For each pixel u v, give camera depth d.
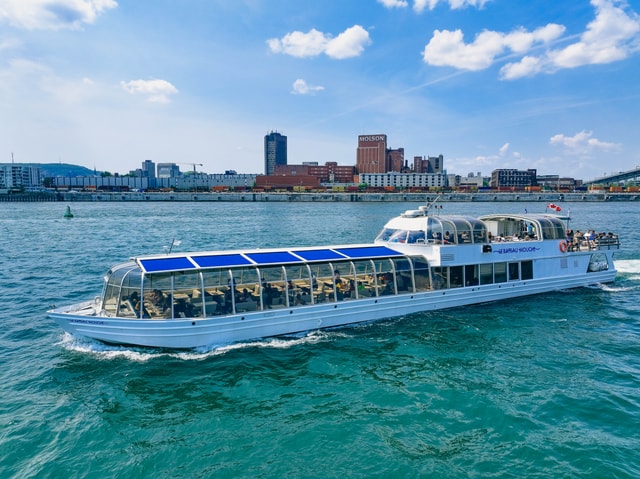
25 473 12.77
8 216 123.06
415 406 16.48
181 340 20.67
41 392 17.39
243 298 21.95
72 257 50.75
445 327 24.56
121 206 194.38
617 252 51.41
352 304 24.11
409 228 28.23
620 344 22.53
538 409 16.27
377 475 12.79
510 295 29.78
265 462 13.32
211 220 112.88
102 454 13.66
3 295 32.59
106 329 20.58
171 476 12.71
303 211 156.62
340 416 15.81
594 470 12.96
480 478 12.66
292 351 21.14
